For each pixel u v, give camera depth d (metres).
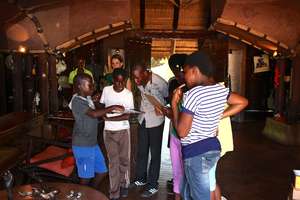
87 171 3.64
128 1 6.47
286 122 7.41
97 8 6.45
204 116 2.50
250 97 10.23
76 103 3.54
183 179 2.93
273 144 7.19
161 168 5.36
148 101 4.15
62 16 6.20
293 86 7.23
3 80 7.08
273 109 9.95
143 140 4.39
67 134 5.06
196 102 2.46
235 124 9.60
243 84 10.19
